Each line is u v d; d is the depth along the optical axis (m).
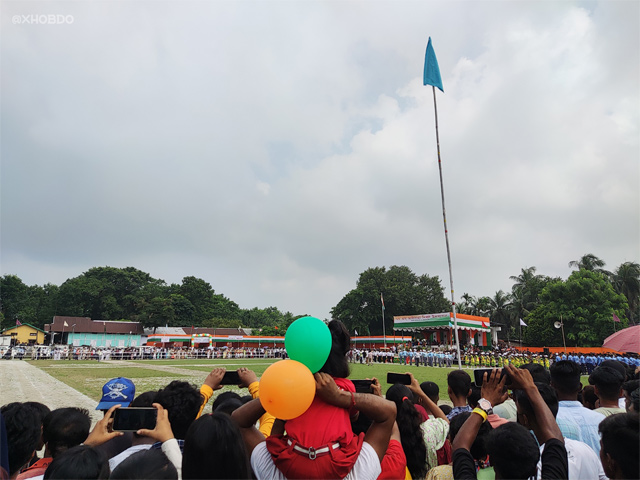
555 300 56.38
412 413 3.47
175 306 94.25
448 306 82.38
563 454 2.72
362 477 2.22
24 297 93.06
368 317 78.56
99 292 98.44
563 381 4.28
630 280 60.38
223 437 2.16
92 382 20.67
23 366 34.00
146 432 2.94
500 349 49.84
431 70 26.50
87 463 2.48
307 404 2.21
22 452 3.01
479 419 2.97
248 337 66.25
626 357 32.06
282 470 2.24
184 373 26.95
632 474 2.54
